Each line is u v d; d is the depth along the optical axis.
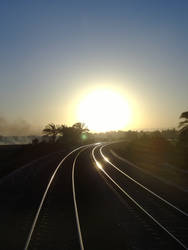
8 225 11.88
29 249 9.31
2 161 43.75
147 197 17.75
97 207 15.05
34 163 36.91
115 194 18.56
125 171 30.39
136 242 9.96
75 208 14.37
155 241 10.07
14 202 16.19
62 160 42.06
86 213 13.85
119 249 9.33
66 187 20.92
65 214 13.55
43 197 16.89
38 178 25.31
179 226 11.83
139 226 11.80
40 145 61.75
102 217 13.16
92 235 10.66
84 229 11.36
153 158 40.72
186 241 10.15
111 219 12.84
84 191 19.53
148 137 59.19
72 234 10.76
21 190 19.91
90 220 12.66
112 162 39.75
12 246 9.56
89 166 34.91
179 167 30.61
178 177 25.50
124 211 14.28
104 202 16.25
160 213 13.94
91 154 53.28
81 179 24.83
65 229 11.34
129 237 10.47
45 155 50.34
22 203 15.94
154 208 14.96
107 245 9.66
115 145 84.31
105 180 24.42
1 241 10.03
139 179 25.00
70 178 25.11
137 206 14.55
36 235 10.61
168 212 14.12
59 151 61.06
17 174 26.58
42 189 20.16
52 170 30.78
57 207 14.91
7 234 10.78
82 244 9.49
